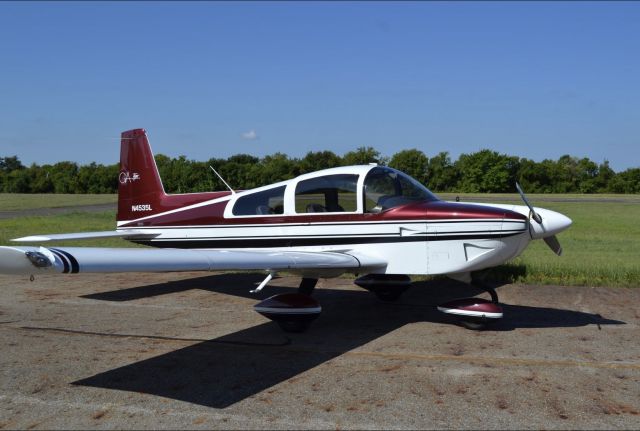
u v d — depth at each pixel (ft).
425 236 19.20
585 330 18.76
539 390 13.05
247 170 156.97
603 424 11.17
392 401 12.41
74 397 12.80
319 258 18.31
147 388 13.39
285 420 11.41
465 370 14.55
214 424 11.25
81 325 19.72
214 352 16.40
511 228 18.17
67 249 12.14
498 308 18.43
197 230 24.45
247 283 28.86
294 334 18.49
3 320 20.45
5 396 12.87
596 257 37.06
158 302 23.97
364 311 22.06
